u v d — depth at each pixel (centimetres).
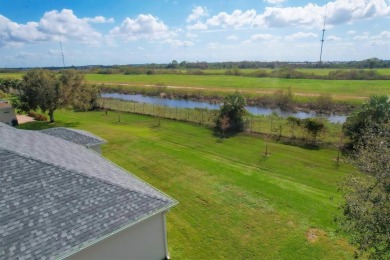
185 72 13788
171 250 1164
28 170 945
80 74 3781
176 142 2772
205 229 1302
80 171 1035
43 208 838
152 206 984
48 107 3556
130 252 970
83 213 869
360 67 13912
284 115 4375
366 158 852
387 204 740
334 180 1833
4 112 3353
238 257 1123
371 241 761
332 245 1170
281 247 1169
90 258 849
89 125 3541
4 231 741
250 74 11425
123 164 2139
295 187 1703
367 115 2197
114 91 8269
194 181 1816
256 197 1578
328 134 2656
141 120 3872
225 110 3142
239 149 2516
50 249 739
